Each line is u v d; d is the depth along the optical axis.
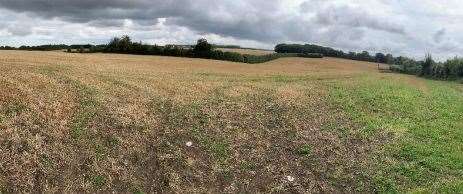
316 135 29.23
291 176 23.00
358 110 37.88
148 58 79.38
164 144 24.61
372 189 22.45
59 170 20.42
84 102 28.75
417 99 46.47
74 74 38.19
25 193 18.61
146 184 20.75
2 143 21.52
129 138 24.44
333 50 127.38
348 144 28.31
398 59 109.50
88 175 20.44
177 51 98.12
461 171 24.94
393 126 33.16
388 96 45.72
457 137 31.92
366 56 124.38
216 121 29.42
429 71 91.38
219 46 124.06
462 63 90.31
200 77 49.12
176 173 21.78
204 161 23.36
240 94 38.56
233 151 24.86
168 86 38.59
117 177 20.73
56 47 103.44
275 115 32.91
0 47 90.88
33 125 23.75
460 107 44.56
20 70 36.19
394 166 25.08
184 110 30.77
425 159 26.34
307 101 39.12
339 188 22.38
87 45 105.38
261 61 101.38
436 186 22.22
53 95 29.34
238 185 21.59
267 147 26.19
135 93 33.66
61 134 23.31
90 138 23.52
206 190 20.78
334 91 45.84
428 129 33.38
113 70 47.19
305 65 95.06
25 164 20.22
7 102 26.27
